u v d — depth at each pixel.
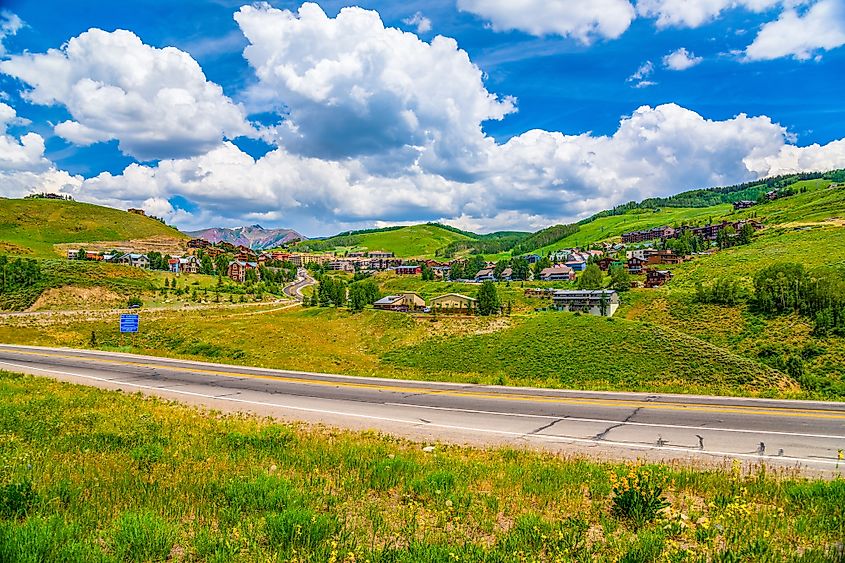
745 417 15.45
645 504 7.96
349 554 6.10
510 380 25.08
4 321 64.12
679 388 22.05
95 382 24.72
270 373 28.16
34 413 15.62
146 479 9.41
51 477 9.34
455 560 6.25
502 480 9.80
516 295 126.31
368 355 63.38
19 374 25.80
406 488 9.25
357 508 8.32
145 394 21.38
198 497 8.50
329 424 15.56
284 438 12.97
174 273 144.12
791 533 7.27
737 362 47.44
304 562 6.27
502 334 63.81
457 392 21.09
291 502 8.12
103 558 6.12
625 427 14.59
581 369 49.69
